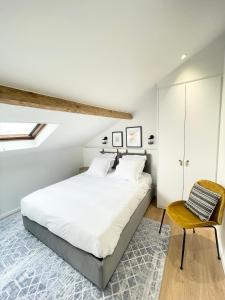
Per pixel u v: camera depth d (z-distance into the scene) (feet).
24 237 7.37
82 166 14.69
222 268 5.48
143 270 5.45
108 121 11.33
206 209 5.74
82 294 4.74
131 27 4.10
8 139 8.79
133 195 7.43
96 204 6.55
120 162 10.68
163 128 8.76
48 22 3.12
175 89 8.21
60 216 5.73
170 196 9.11
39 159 11.02
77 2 2.96
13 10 2.69
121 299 4.56
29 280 5.24
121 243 5.85
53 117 7.55
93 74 5.52
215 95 7.33
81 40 3.88
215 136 7.57
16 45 3.37
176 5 4.02
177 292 4.71
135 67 6.20
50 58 4.09
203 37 6.35
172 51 6.28
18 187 9.96
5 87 4.40
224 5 4.74
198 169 8.16
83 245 4.91
